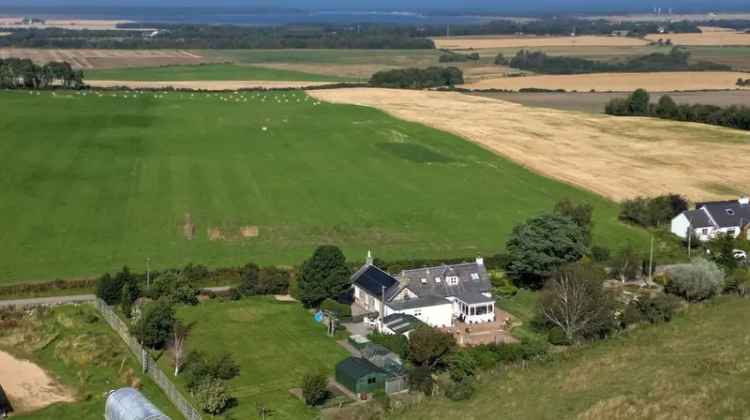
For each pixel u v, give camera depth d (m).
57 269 96.44
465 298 87.38
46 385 69.69
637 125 198.00
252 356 76.38
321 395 66.69
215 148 157.62
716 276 89.25
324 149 160.75
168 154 151.00
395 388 69.00
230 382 70.94
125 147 154.75
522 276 98.38
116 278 88.06
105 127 172.00
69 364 73.62
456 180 141.75
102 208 118.62
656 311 81.50
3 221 111.12
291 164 148.00
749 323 77.06
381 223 117.81
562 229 95.44
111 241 106.31
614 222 120.88
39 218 113.00
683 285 88.94
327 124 185.38
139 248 104.62
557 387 64.75
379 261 99.88
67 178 132.12
